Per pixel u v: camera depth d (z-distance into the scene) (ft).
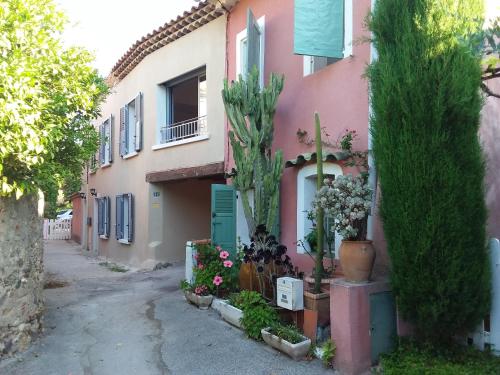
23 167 16.08
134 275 37.63
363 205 15.67
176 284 32.19
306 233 22.94
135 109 44.62
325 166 21.56
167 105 40.81
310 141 22.99
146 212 41.55
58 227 94.38
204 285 24.31
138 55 42.80
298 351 16.11
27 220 18.03
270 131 23.86
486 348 14.66
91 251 62.49
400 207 14.58
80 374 15.92
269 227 22.93
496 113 21.35
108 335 20.21
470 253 14.05
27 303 18.16
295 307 17.43
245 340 18.60
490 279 14.43
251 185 24.29
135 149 44.24
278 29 25.99
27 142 14.65
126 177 47.19
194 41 35.83
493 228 20.40
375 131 16.05
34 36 16.69
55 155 20.94
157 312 23.88
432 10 14.85
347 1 21.24
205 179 41.88
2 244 16.46
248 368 15.92
